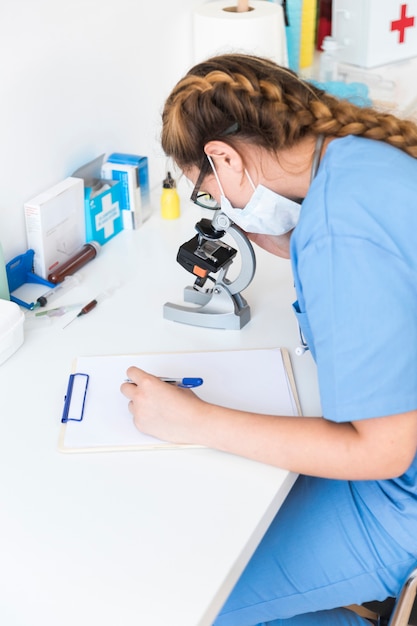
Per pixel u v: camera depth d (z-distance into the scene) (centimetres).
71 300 161
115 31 184
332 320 101
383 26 238
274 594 125
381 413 101
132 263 175
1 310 141
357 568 121
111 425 124
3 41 152
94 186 184
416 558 119
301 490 129
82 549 102
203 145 115
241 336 147
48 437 122
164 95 212
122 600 95
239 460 116
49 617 93
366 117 115
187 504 109
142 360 140
